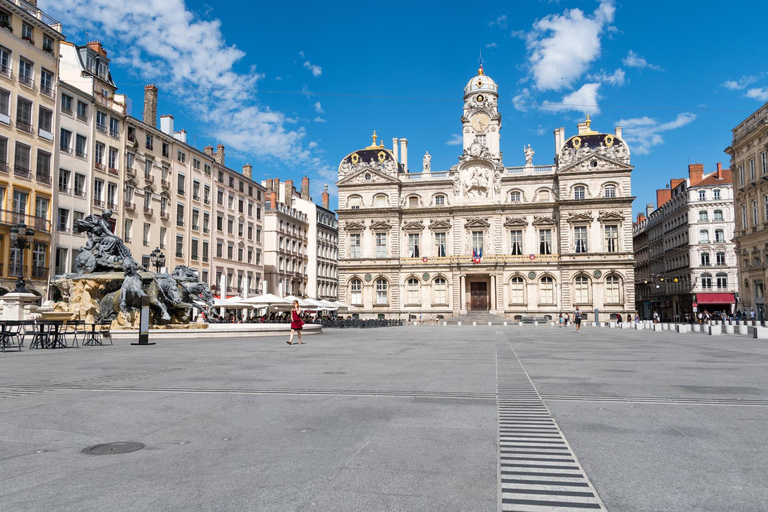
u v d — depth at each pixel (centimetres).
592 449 773
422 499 582
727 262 9481
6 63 4644
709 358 2173
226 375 1568
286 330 4144
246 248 8444
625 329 6062
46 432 864
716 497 591
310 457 729
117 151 5881
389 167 8825
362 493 599
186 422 934
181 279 4231
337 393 1241
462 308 8438
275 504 568
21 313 3328
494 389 1305
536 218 8381
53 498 582
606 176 8131
